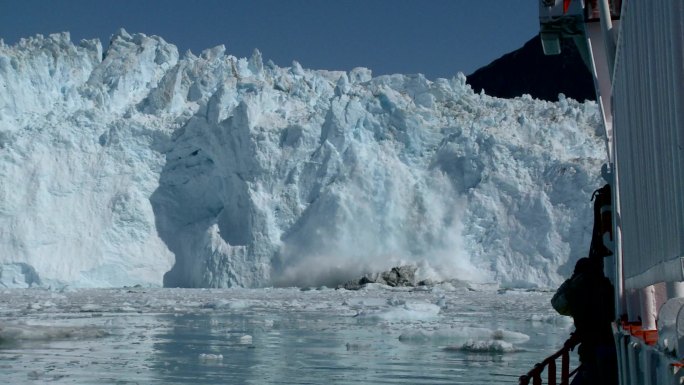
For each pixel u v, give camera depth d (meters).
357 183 50.44
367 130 52.50
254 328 17.94
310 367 10.91
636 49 3.54
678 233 2.52
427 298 35.00
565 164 49.41
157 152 53.75
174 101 56.34
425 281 47.31
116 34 61.19
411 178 51.16
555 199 48.88
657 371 3.05
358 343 13.44
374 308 26.17
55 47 57.19
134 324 19.06
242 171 51.81
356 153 51.06
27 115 53.12
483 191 50.19
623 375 4.46
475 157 51.06
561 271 47.31
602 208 6.19
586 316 6.33
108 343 14.27
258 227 50.50
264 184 51.47
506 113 54.53
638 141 3.69
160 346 13.77
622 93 4.41
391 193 50.41
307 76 61.66
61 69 56.38
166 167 53.75
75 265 50.22
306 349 13.30
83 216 51.53
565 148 52.56
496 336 14.98
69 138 52.53
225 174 52.31
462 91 60.09
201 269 50.84
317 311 24.97
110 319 19.53
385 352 12.91
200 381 9.59
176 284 52.09
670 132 2.63
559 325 19.14
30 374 10.02
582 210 48.06
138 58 58.78
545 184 49.41
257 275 49.78
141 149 53.53
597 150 52.44
